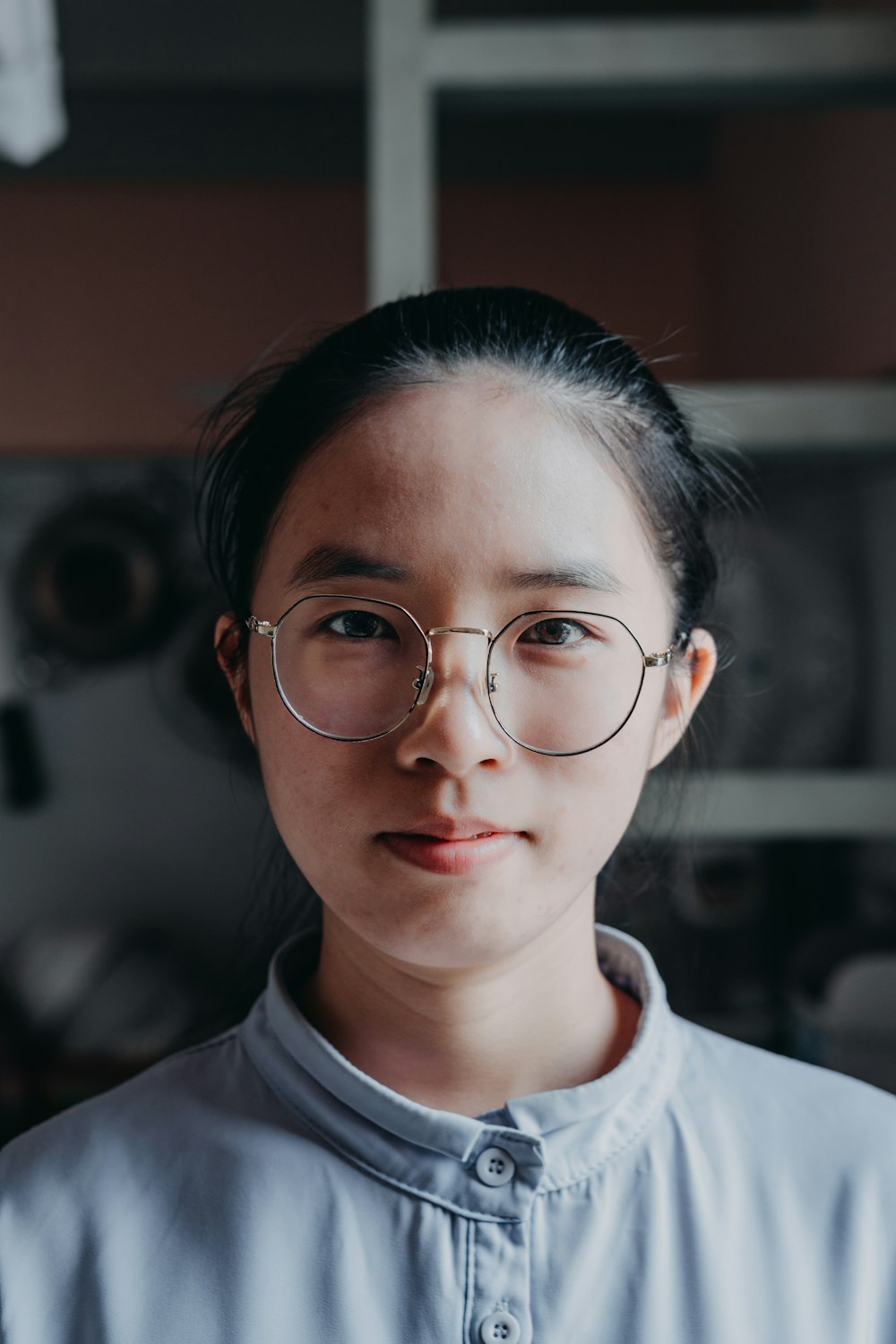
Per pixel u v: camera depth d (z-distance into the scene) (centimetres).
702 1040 75
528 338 63
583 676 58
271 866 84
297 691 59
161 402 298
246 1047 70
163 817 292
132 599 276
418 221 146
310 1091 65
